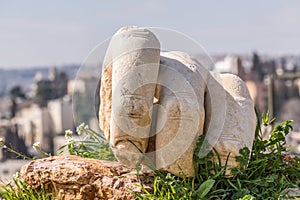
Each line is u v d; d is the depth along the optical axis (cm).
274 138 413
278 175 393
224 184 368
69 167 366
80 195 357
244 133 369
